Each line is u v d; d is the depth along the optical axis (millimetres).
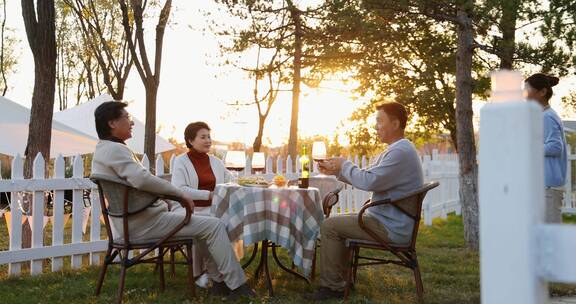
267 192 4789
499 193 1167
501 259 1159
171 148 18328
